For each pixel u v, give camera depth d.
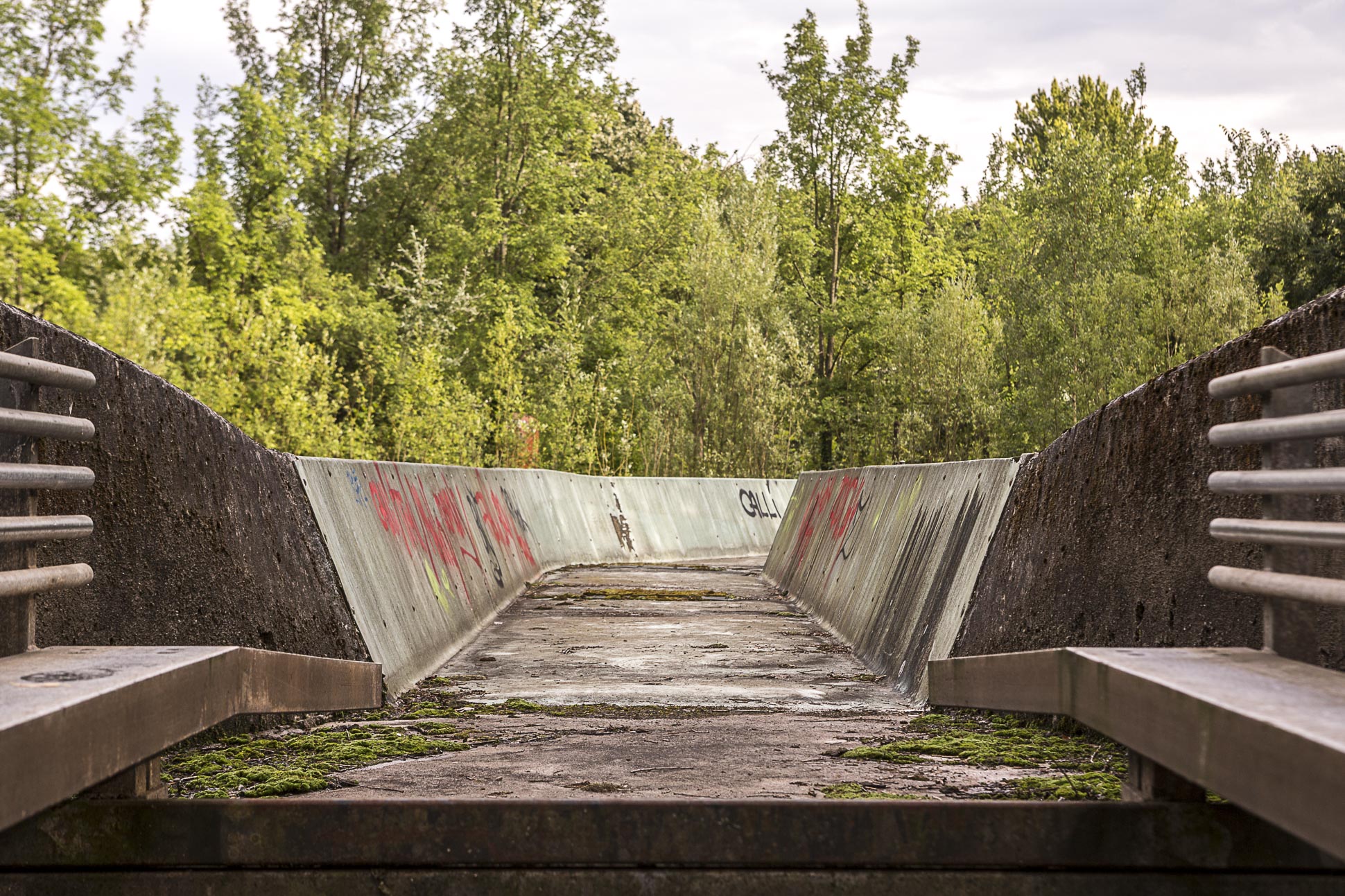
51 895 3.02
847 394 54.22
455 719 6.57
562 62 51.78
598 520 22.61
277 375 34.31
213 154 46.84
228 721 5.43
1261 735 2.09
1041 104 77.06
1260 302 48.56
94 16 39.56
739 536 27.73
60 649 3.20
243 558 5.83
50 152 38.25
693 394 41.47
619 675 8.74
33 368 3.02
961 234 71.56
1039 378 44.78
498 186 51.69
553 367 46.34
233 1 51.03
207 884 3.03
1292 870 2.96
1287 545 2.95
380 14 51.47
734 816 3.05
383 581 8.45
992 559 7.30
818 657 9.91
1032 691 3.48
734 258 44.41
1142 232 51.75
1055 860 3.00
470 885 3.04
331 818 3.04
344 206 53.75
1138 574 4.91
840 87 54.56
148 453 4.90
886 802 3.05
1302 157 59.22
